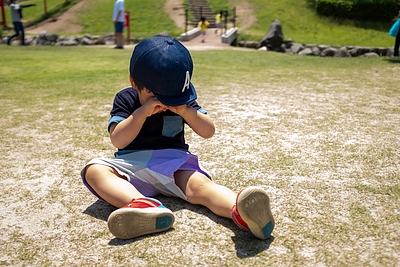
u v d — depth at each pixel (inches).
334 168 107.6
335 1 734.5
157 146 89.4
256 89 228.5
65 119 164.1
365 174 103.5
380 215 81.7
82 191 95.4
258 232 70.9
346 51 544.4
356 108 178.9
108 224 71.8
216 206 79.3
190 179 84.9
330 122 154.6
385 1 722.2
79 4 848.9
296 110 174.9
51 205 88.3
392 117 163.0
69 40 672.4
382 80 264.2
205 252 68.9
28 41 685.3
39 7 902.4
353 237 73.2
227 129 145.2
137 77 81.3
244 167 108.0
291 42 597.3
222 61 382.0
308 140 132.0
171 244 71.5
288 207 85.2
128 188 80.8
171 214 75.0
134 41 662.5
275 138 134.2
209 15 773.9
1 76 284.5
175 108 84.3
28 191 95.5
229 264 65.3
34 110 180.9
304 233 74.7
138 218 72.3
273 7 777.6
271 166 108.7
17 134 143.3
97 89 234.4
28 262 67.6
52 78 276.2
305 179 100.1
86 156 119.9
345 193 92.3
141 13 782.5
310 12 762.2
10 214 84.4
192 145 127.5
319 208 84.8
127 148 89.8
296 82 255.6
